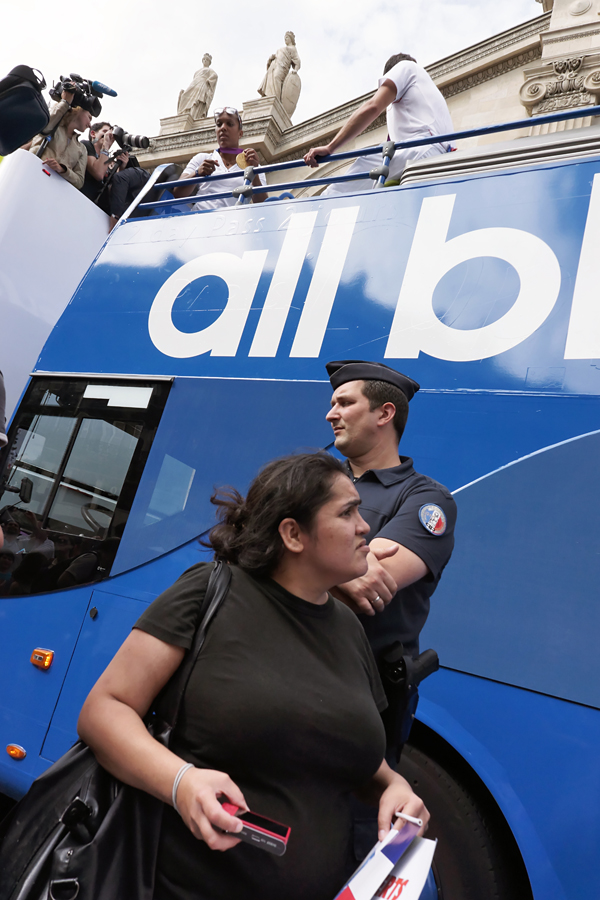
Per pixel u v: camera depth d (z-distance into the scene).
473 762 2.15
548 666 2.13
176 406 3.18
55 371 3.64
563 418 2.33
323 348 2.90
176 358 3.30
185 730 1.15
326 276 3.03
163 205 4.17
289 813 1.11
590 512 2.21
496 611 2.24
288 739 1.11
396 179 3.41
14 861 1.13
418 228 2.88
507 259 2.62
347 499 1.28
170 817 1.12
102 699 1.16
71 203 5.25
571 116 2.94
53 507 3.35
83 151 5.35
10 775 2.94
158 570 2.94
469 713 2.20
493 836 2.25
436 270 2.76
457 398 2.51
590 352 2.37
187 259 3.52
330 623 1.29
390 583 1.45
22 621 3.19
